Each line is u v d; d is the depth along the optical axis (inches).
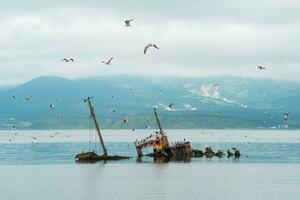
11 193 5012.3
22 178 5974.4
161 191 5078.7
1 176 6151.6
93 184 5511.8
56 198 4771.2
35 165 7357.3
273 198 4746.6
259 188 5265.8
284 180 5797.2
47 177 6053.2
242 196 4837.6
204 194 4933.6
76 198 4771.2
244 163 7623.0
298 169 6840.6
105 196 4840.1
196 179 5890.8
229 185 5452.8
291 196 4837.6
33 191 5108.3
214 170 6697.8
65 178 5994.1
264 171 6614.2
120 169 6811.0
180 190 5152.6
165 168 6914.4
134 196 4849.9
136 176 6146.7
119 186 5393.7
